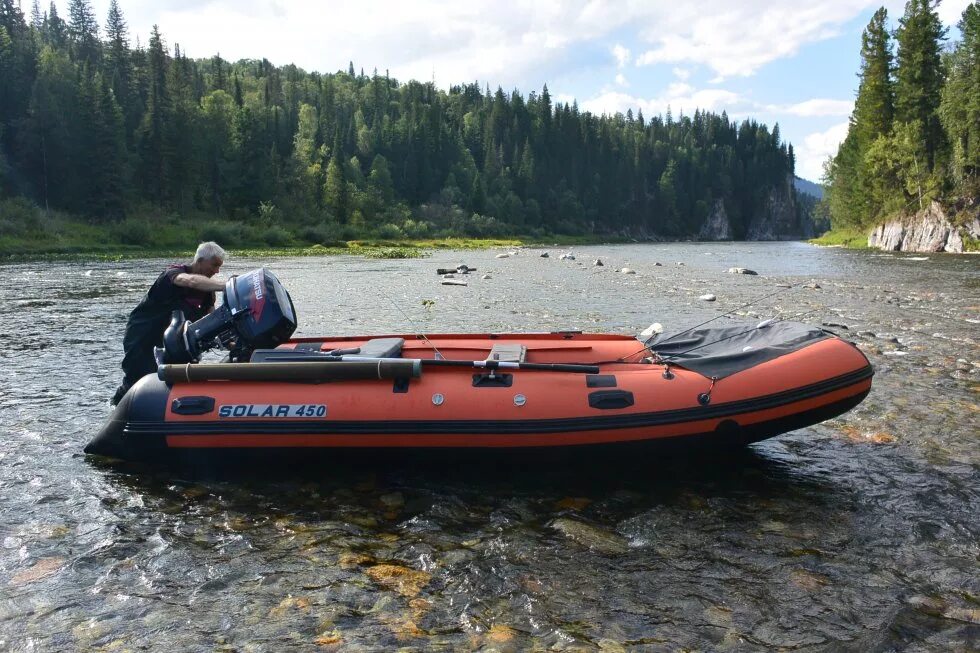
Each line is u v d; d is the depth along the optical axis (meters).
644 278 23.36
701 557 3.77
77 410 6.65
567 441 4.81
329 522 4.25
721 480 4.90
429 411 4.83
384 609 3.27
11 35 101.62
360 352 5.61
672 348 5.93
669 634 3.06
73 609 3.28
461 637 3.04
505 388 4.92
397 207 103.06
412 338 6.28
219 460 5.06
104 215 65.44
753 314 13.45
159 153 76.94
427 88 187.25
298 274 26.77
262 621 3.17
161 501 4.57
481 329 11.75
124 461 5.29
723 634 3.05
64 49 110.12
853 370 5.02
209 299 6.22
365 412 4.86
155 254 48.28
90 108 68.12
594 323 12.40
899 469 5.03
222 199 83.44
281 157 99.06
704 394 4.87
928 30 55.44
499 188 131.25
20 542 3.95
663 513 4.34
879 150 56.44
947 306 14.69
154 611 3.26
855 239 63.75
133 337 5.99
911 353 9.09
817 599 3.33
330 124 126.31
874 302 15.53
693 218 186.62
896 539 3.95
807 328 5.52
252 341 5.56
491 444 4.83
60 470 5.09
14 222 51.38
